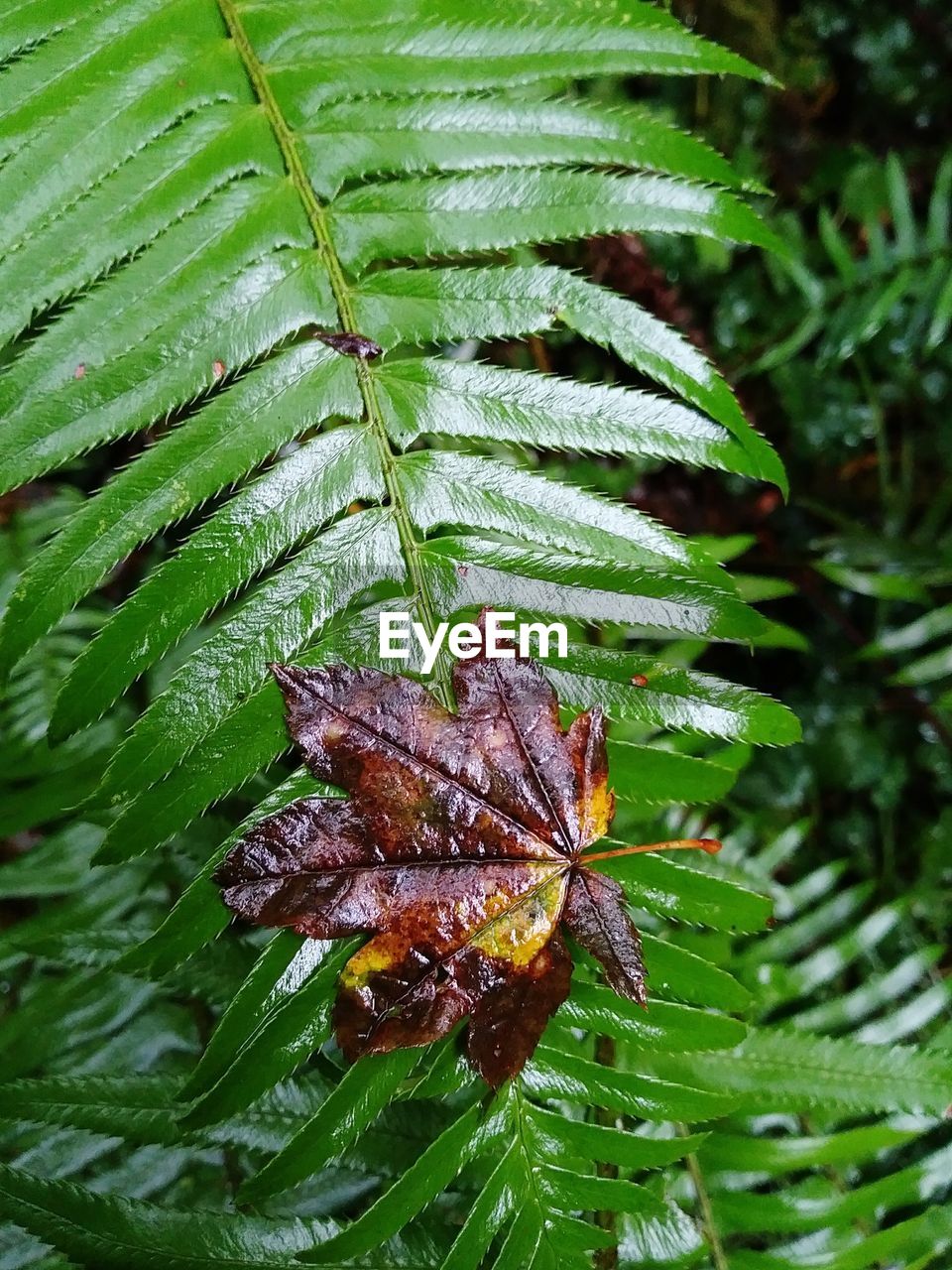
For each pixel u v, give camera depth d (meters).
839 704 0.42
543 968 0.22
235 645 0.22
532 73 0.24
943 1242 0.30
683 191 0.24
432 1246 0.25
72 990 0.30
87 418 0.23
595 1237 0.22
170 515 0.22
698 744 0.34
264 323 0.23
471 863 0.22
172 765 0.21
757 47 0.44
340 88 0.25
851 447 0.46
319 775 0.22
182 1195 0.27
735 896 0.23
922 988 0.36
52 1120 0.26
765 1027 0.30
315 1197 0.27
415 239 0.24
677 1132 0.29
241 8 0.25
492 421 0.23
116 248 0.23
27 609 0.22
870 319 0.42
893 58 0.45
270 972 0.21
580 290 0.24
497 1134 0.22
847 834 0.40
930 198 0.49
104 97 0.24
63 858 0.31
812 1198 0.28
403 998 0.21
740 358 0.45
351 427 0.23
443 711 0.22
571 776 0.22
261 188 0.24
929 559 0.42
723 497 0.44
